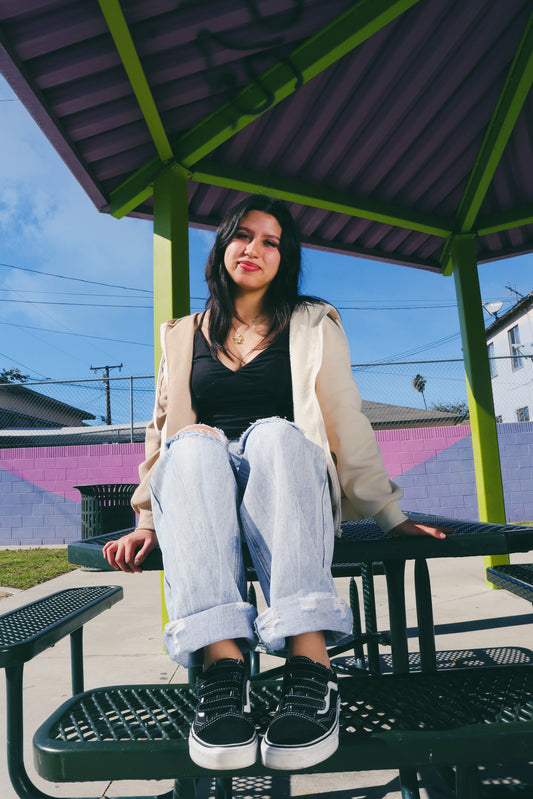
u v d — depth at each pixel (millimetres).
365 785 1713
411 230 4879
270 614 969
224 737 875
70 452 9969
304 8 2748
